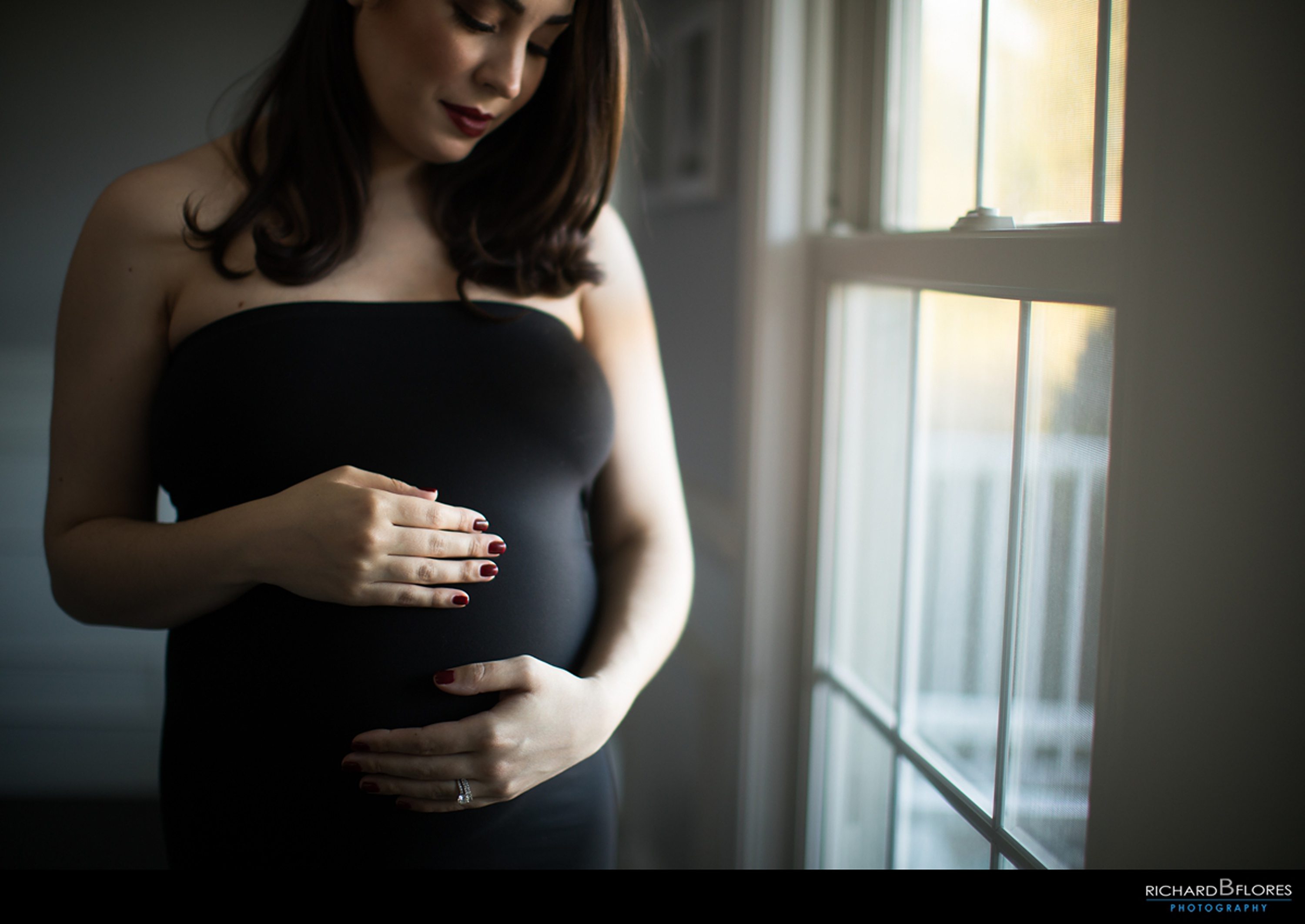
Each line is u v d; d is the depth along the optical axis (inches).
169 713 34.2
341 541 29.8
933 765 41.3
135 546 31.5
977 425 37.5
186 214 33.3
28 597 91.3
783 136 50.9
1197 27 25.0
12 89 94.6
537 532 35.0
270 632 31.9
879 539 47.4
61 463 33.7
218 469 32.9
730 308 63.9
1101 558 29.8
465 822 32.0
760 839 55.7
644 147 46.0
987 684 36.8
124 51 96.6
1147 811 27.0
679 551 39.5
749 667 54.6
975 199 39.0
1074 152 31.9
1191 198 25.4
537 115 37.3
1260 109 24.6
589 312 40.9
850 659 51.0
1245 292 25.0
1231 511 25.6
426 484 33.4
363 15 32.8
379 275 35.7
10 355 94.4
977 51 38.8
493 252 36.9
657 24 82.2
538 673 31.9
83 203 97.0
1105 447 29.6
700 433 72.1
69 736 91.4
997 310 35.9
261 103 36.1
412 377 34.2
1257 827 25.6
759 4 51.2
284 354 33.0
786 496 53.6
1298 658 24.9
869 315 47.9
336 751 31.6
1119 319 27.1
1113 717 27.5
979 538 37.5
